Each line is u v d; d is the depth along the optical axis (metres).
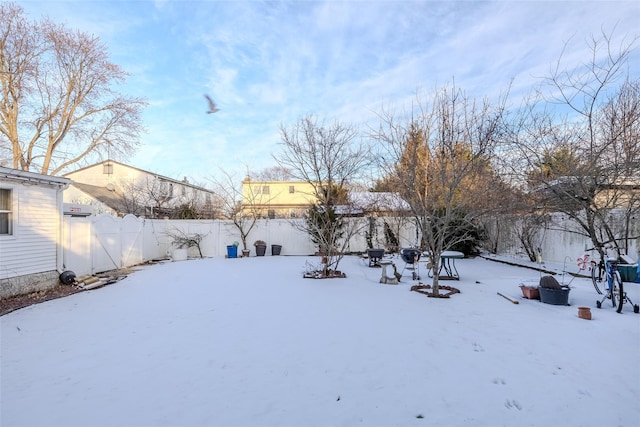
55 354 3.77
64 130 19.19
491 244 13.31
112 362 3.53
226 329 4.59
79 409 2.63
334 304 5.92
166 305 6.01
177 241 14.21
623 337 4.11
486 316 5.10
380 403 2.70
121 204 23.61
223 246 15.10
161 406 2.67
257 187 25.33
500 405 2.65
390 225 14.71
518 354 3.64
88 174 26.59
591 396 2.77
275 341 4.11
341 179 12.98
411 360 3.50
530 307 5.64
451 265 10.79
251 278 8.81
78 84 18.83
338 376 3.17
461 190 7.42
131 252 11.91
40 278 7.62
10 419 2.50
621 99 7.20
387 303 5.97
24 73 16.89
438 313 5.29
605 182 7.15
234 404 2.70
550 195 8.11
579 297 6.23
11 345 4.07
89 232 9.63
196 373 3.26
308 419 2.49
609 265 5.59
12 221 7.02
